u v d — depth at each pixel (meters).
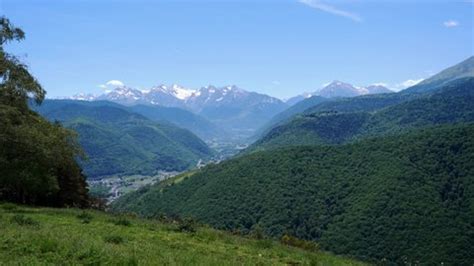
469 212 143.25
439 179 164.38
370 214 150.38
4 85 32.06
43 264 11.86
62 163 36.19
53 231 17.08
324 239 147.25
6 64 31.86
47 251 13.72
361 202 160.25
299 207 169.50
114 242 17.42
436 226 137.88
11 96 32.69
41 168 34.22
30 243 14.30
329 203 167.75
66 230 18.81
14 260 12.24
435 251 125.75
